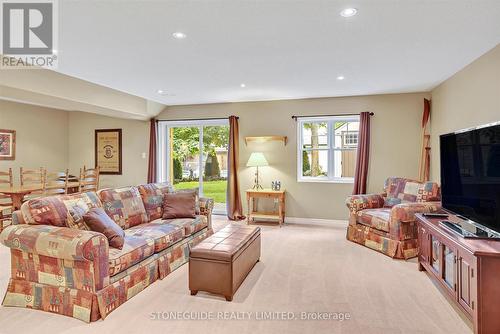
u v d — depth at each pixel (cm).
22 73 342
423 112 471
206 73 373
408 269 314
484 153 222
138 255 258
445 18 226
